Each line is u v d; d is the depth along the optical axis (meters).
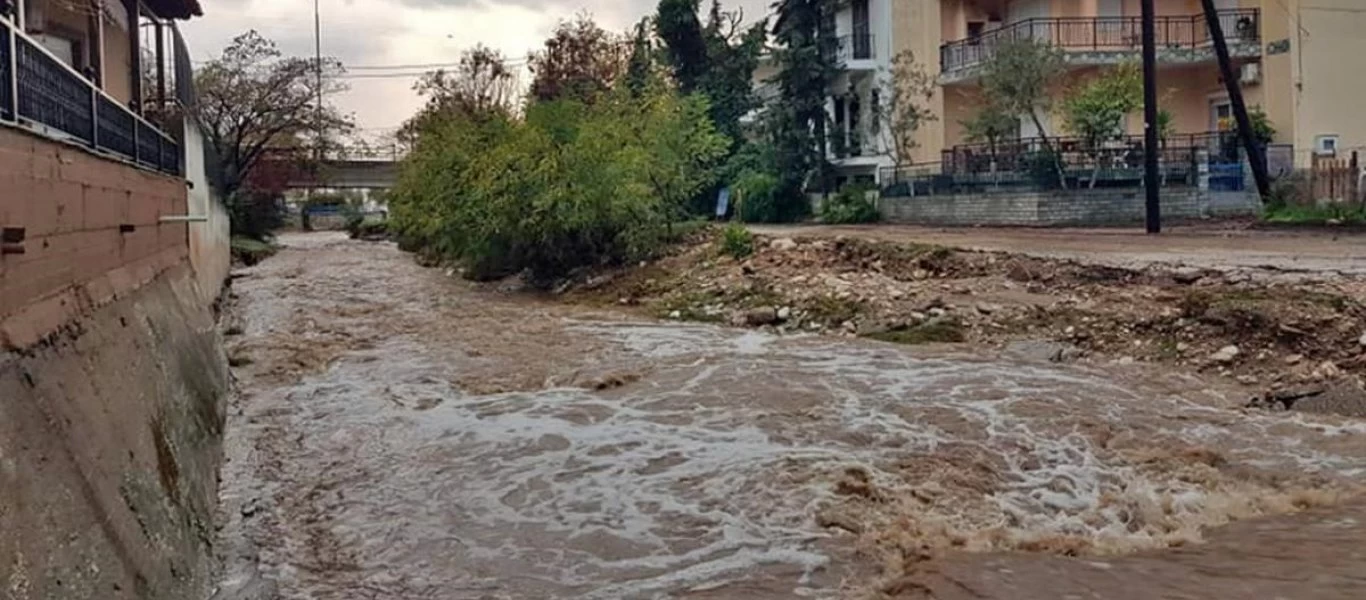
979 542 5.68
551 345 13.43
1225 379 9.40
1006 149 24.61
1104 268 12.53
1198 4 27.75
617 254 20.97
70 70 6.61
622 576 5.43
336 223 64.56
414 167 31.09
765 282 16.16
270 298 20.94
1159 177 21.69
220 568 5.60
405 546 6.02
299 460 7.99
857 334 13.06
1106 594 4.72
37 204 5.00
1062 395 9.07
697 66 34.22
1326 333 9.37
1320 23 24.58
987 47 26.73
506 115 26.14
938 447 7.63
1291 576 4.84
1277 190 21.17
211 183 19.95
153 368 6.75
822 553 5.62
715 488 6.87
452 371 11.71
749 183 30.69
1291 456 7.22
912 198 26.16
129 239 7.96
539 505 6.71
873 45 30.72
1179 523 5.95
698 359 11.76
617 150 20.22
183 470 6.07
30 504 3.46
